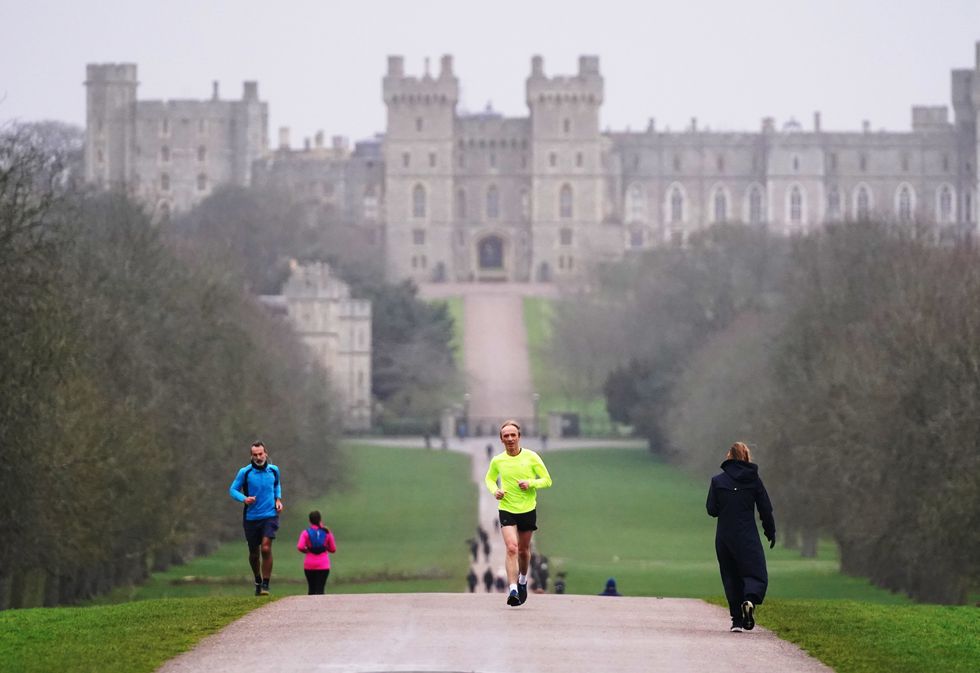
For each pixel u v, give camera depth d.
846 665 78.75
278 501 108.81
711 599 106.69
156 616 93.12
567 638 83.94
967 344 188.25
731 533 87.06
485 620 90.12
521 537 95.69
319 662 75.94
